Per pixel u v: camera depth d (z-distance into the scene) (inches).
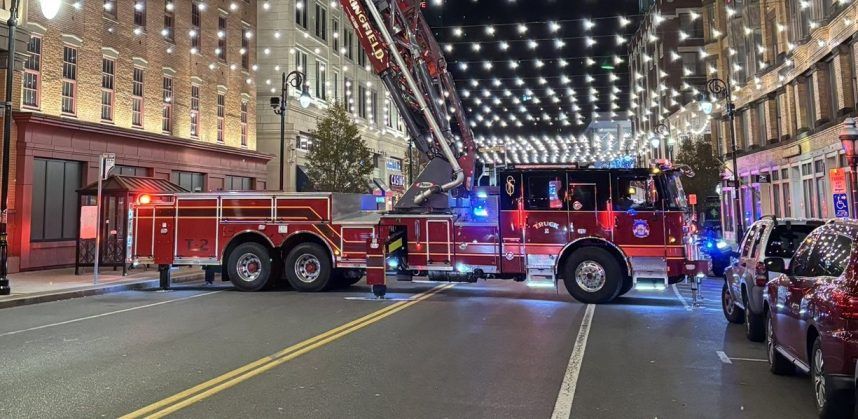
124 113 901.2
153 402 225.9
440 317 426.0
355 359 296.7
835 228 241.1
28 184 738.2
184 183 1040.2
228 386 247.9
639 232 487.8
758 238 362.9
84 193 726.5
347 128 1211.2
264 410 216.5
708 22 1692.9
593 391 242.1
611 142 2733.8
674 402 227.9
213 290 601.3
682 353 312.8
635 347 327.0
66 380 258.1
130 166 912.3
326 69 1551.4
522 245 509.0
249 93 1251.8
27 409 217.6
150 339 348.2
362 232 558.3
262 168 1275.8
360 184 1200.2
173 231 600.7
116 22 888.9
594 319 419.5
